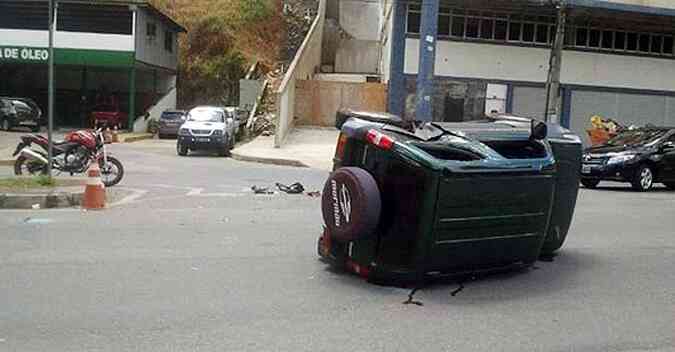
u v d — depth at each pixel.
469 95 29.70
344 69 38.91
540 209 7.23
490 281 7.38
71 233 9.19
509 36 29.94
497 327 5.86
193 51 48.41
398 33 28.62
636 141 18.34
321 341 5.35
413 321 5.93
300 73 31.62
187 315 5.88
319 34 37.94
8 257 7.74
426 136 7.07
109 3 37.78
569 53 30.92
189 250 8.33
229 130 27.20
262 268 7.54
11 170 17.75
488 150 6.88
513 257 7.34
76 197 11.77
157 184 15.26
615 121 31.70
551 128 8.55
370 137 6.85
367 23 39.41
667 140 18.09
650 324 6.07
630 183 18.16
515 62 30.00
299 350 5.14
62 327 5.50
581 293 7.02
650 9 28.73
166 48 44.69
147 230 9.54
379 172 6.87
